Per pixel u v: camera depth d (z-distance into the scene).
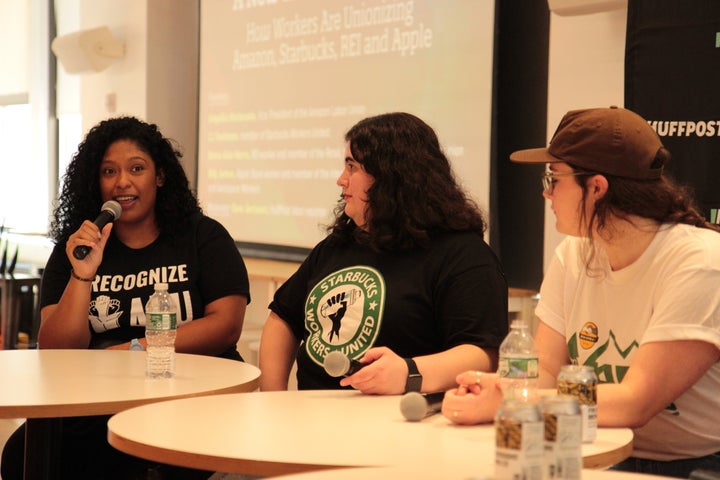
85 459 2.59
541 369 2.04
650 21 2.96
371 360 1.95
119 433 1.53
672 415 1.85
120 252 2.80
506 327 2.14
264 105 5.54
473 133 4.16
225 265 2.82
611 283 1.90
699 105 2.86
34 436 2.21
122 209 2.77
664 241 1.82
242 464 1.36
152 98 6.33
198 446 1.44
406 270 2.19
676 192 1.86
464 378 1.66
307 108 5.22
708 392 1.83
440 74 4.33
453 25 4.26
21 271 7.39
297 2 5.27
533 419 1.12
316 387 2.20
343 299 2.21
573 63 3.67
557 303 2.08
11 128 8.38
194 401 1.84
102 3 6.72
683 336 1.69
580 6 3.41
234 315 2.78
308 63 5.20
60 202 2.95
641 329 1.84
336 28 5.00
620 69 3.50
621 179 1.80
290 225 5.35
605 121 1.79
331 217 5.04
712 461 1.86
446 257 2.17
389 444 1.46
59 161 7.91
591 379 1.54
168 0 6.37
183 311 2.76
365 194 2.22
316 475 1.21
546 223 3.81
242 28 5.71
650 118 2.95
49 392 1.93
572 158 1.81
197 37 6.48
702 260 1.74
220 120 5.91
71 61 6.56
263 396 1.91
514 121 4.09
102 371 2.21
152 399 1.88
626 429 1.65
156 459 1.44
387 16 4.64
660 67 2.94
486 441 1.49
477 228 2.25
